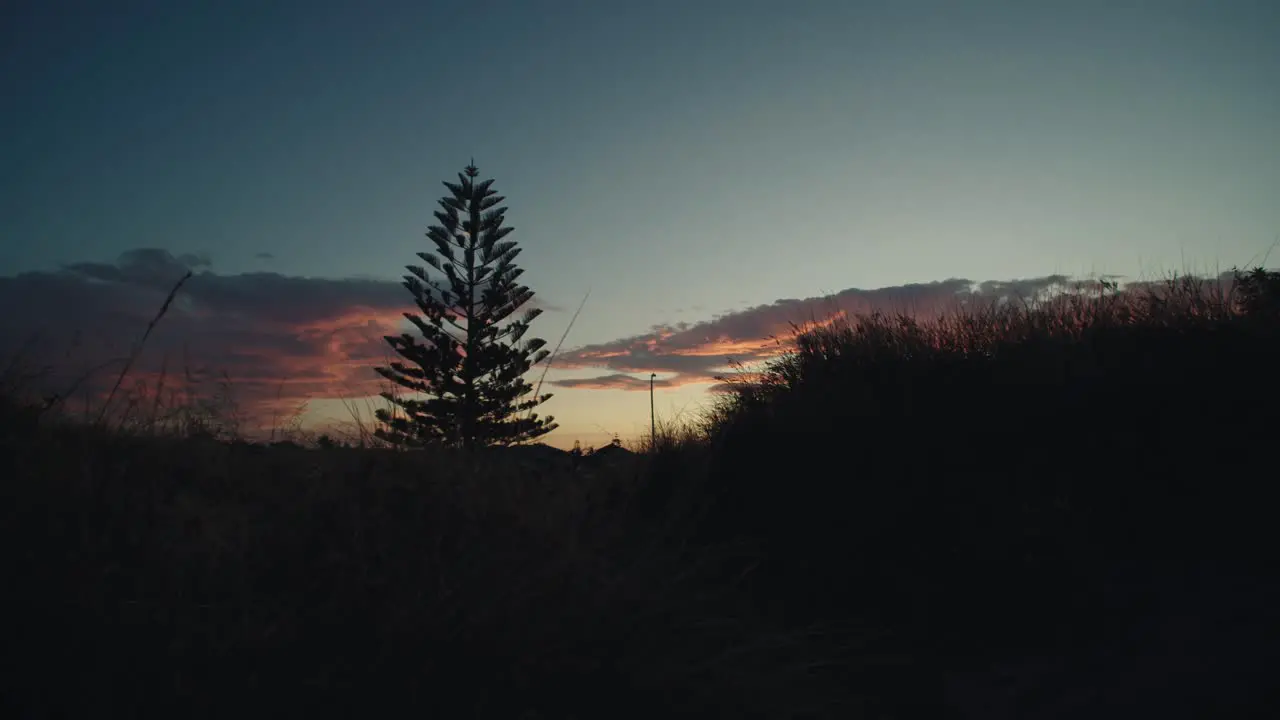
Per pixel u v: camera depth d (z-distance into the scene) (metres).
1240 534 3.10
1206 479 3.33
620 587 2.77
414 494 3.17
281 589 2.52
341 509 2.97
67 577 2.27
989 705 2.57
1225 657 2.44
